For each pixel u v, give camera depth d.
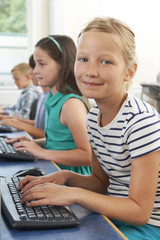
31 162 1.43
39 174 1.17
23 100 3.12
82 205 0.90
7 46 3.82
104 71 0.91
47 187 0.91
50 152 1.50
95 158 1.21
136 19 3.76
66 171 1.16
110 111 1.05
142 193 0.93
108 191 1.15
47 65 1.67
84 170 1.68
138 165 0.95
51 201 0.88
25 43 3.85
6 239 0.76
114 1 3.71
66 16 3.62
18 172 1.20
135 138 0.96
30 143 1.54
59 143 1.65
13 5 3.79
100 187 1.21
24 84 3.41
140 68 3.80
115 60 0.92
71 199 0.89
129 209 0.91
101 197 0.92
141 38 3.78
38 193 0.90
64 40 1.70
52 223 0.81
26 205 0.88
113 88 0.94
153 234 0.99
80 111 1.59
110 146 1.07
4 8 3.77
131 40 0.98
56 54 1.67
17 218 0.81
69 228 0.83
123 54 0.94
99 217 0.89
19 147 1.53
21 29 3.83
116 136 1.04
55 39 1.69
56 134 1.67
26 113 3.06
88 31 0.93
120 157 1.05
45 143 1.75
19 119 2.53
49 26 3.69
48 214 0.84
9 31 3.80
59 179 1.11
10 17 3.79
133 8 3.74
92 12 3.69
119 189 1.11
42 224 0.81
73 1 3.63
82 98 1.65
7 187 1.03
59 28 3.61
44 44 1.68
